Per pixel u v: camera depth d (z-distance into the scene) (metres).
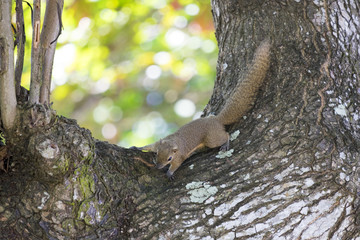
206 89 18.41
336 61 8.08
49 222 6.93
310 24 8.23
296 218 7.12
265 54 8.37
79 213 7.03
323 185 7.25
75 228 7.03
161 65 18.23
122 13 18.45
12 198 6.96
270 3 8.55
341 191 7.25
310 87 7.95
